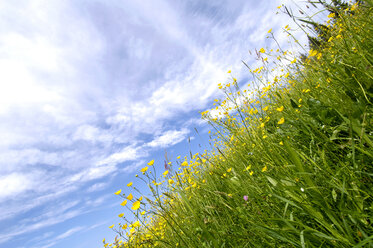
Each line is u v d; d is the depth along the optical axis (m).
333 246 0.85
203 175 2.33
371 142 0.98
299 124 1.62
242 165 2.01
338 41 1.81
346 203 0.90
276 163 1.47
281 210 1.17
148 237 1.81
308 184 0.97
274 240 1.07
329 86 1.77
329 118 1.41
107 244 2.36
